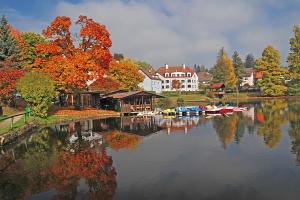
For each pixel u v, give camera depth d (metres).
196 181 17.97
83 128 41.06
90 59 52.56
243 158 22.88
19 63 51.06
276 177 18.30
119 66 85.56
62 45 53.94
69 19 52.78
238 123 42.78
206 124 43.06
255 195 15.70
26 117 42.91
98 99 68.94
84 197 15.90
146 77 126.50
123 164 21.97
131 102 63.03
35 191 16.91
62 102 69.25
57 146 28.81
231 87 123.69
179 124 44.09
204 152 25.14
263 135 32.12
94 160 23.23
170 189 16.75
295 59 104.38
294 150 24.92
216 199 15.33
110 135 35.06
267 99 99.44
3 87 43.06
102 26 54.03
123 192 16.44
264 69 104.12
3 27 52.50
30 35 61.34
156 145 28.59
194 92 120.06
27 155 25.28
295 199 15.06
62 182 18.23
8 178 19.22
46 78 46.12
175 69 150.00
